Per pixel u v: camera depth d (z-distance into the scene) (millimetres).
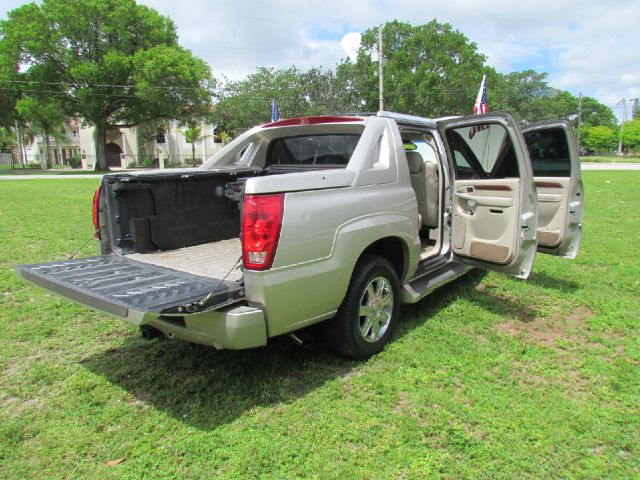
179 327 2936
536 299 4977
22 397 3240
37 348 3980
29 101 35750
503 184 4023
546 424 2838
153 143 52656
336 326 3445
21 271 3438
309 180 3055
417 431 2791
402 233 3789
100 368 3633
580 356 3713
